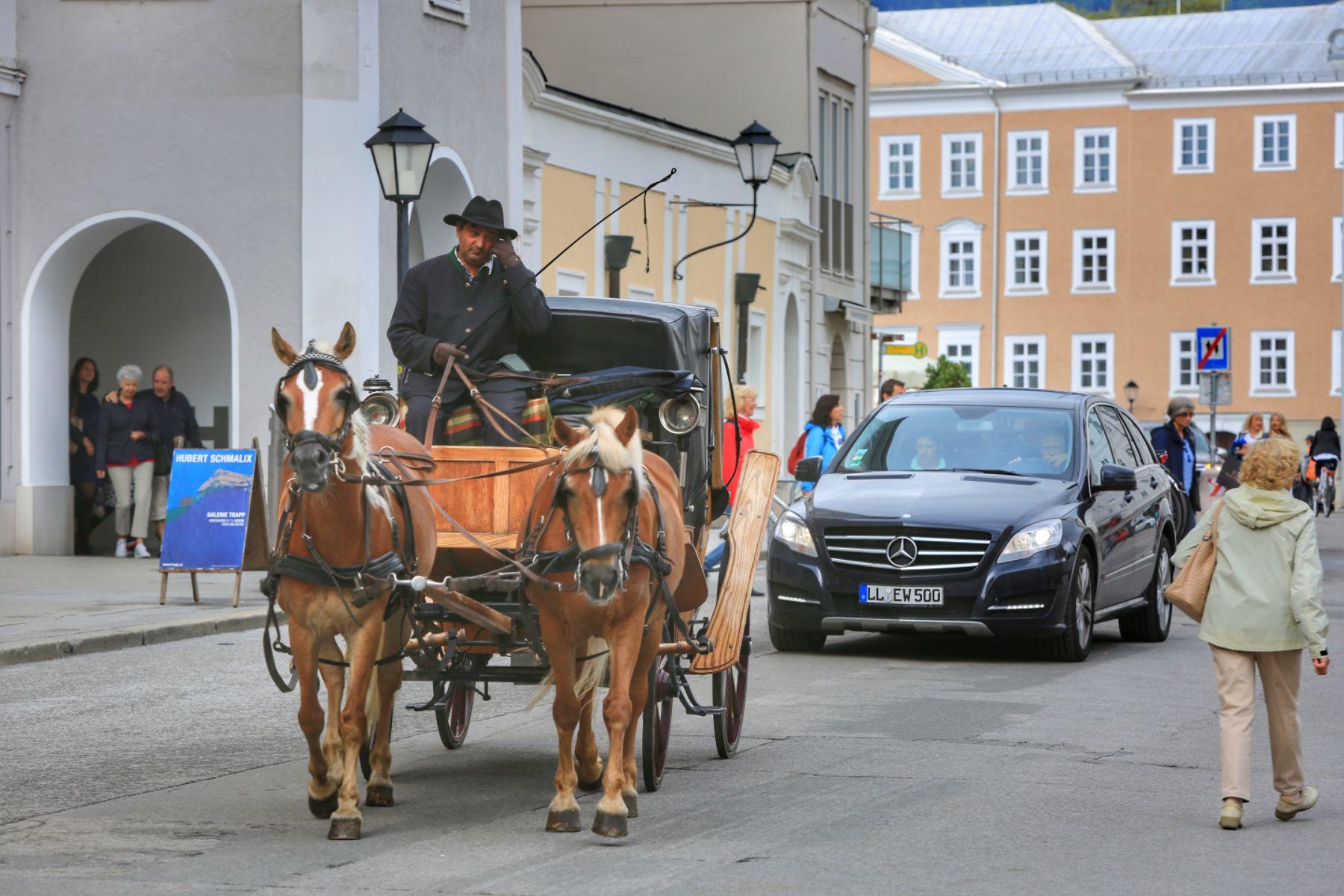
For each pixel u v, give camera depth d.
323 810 9.01
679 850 8.26
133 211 23.33
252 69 23.09
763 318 38.81
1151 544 17.39
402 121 18.67
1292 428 73.94
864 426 17.38
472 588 9.06
